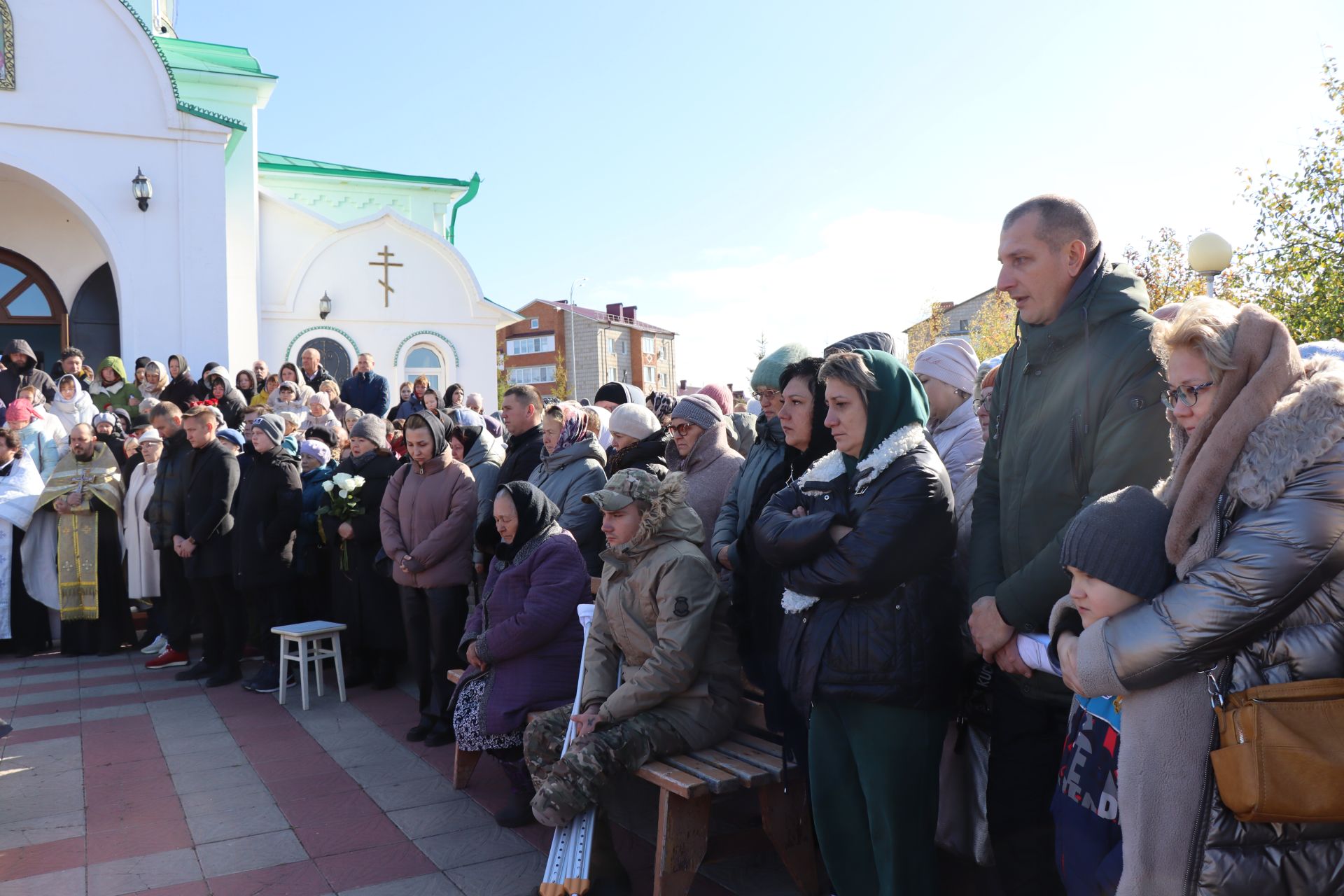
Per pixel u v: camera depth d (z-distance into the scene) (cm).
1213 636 176
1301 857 172
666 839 305
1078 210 248
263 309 1667
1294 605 173
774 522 280
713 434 449
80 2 1322
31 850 388
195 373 1373
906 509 258
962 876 332
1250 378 184
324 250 1705
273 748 520
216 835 399
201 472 683
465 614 539
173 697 638
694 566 340
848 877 280
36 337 1512
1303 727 169
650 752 329
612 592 357
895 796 261
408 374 1773
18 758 508
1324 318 1240
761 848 339
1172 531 189
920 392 282
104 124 1337
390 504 559
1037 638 234
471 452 622
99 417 871
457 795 441
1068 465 243
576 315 6019
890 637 259
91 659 776
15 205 1481
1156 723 186
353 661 659
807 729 307
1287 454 174
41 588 793
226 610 680
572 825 322
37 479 812
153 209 1361
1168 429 231
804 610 276
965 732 315
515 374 6241
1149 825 184
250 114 1622
